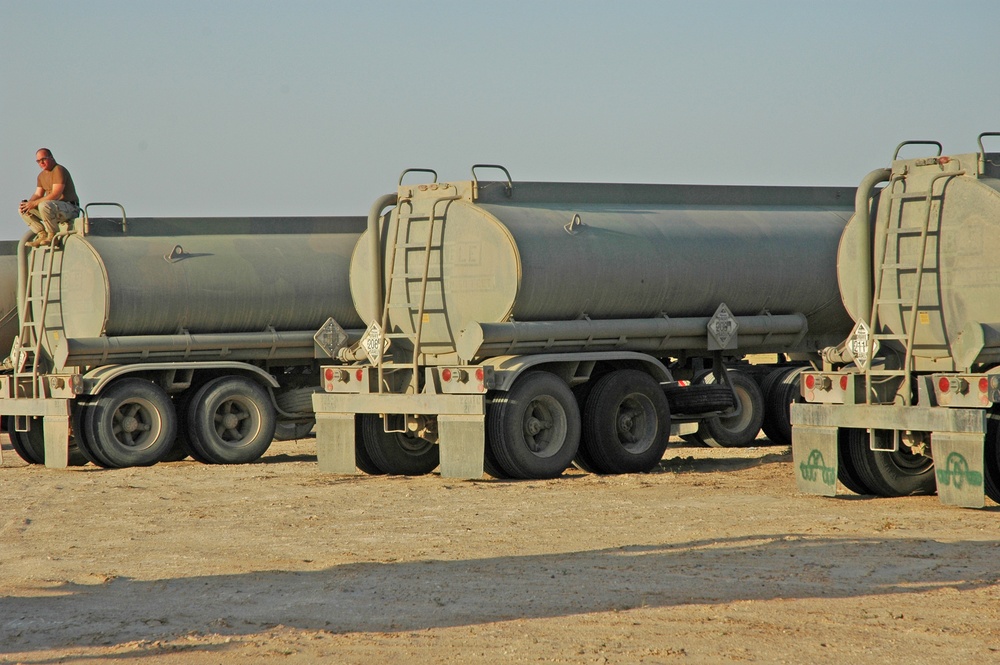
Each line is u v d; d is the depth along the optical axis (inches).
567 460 846.5
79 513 728.3
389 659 398.3
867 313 701.3
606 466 865.5
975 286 661.3
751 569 517.0
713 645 404.5
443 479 858.8
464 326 856.9
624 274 872.3
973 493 645.3
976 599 459.5
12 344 1206.9
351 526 654.5
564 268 842.2
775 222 977.5
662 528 622.2
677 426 955.3
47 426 1018.1
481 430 818.2
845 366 732.7
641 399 885.2
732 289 932.6
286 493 799.1
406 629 433.7
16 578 536.7
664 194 952.9
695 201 968.9
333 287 1101.7
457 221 854.5
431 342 876.6
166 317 1034.1
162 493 813.2
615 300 876.0
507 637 419.2
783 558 537.6
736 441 1041.5
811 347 1021.8
